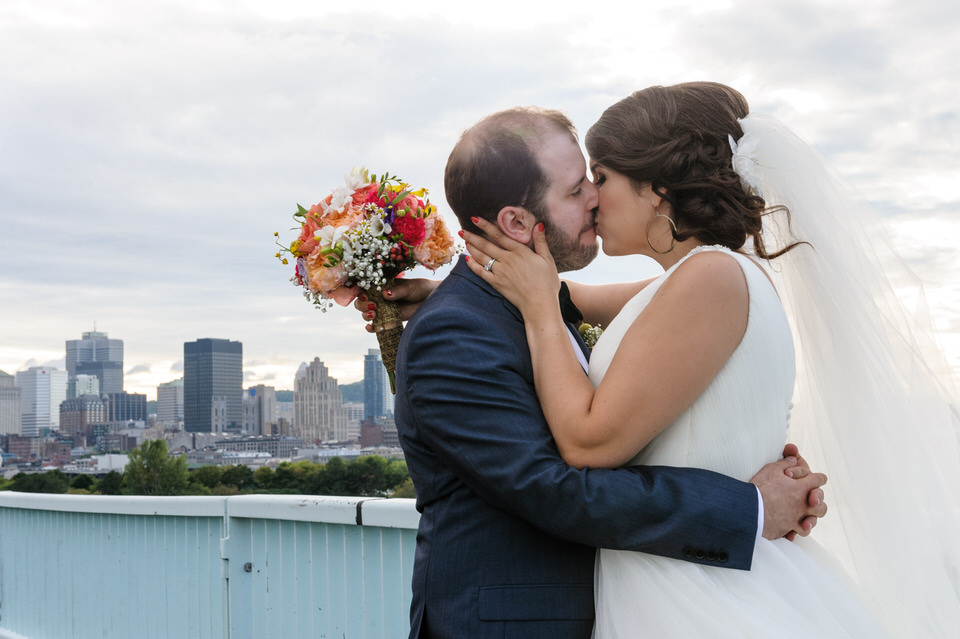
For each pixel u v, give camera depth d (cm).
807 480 145
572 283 214
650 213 158
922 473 154
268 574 289
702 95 157
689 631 135
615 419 136
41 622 407
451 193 160
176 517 328
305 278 188
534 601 142
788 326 152
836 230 158
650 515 132
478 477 140
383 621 251
